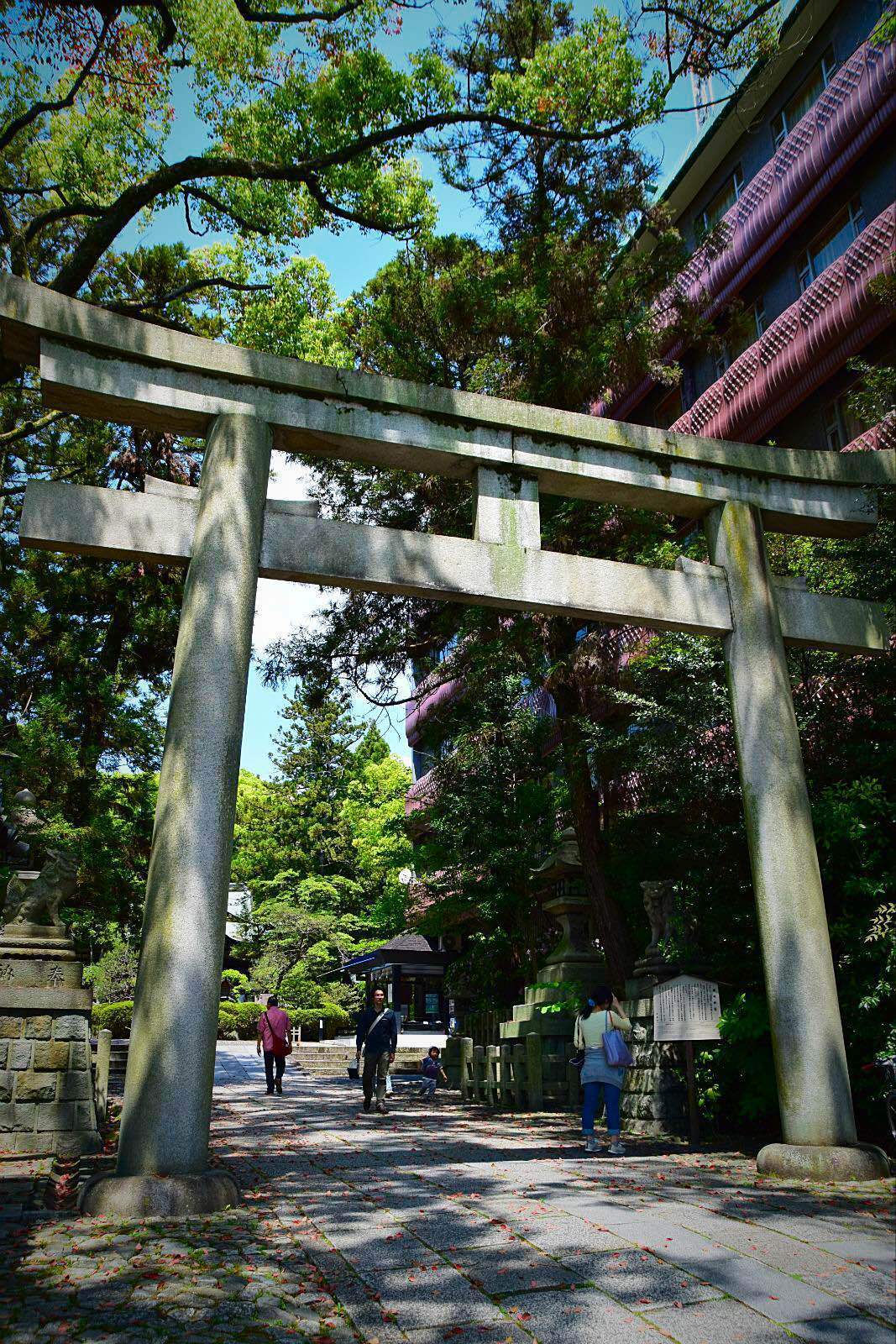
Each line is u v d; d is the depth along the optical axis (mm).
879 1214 5316
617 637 13422
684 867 11102
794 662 10344
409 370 13984
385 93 12742
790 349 17875
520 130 12102
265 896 39625
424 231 14781
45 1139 8188
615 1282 4199
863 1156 6488
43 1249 4617
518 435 8031
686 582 8195
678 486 8391
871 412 11438
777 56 12891
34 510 6559
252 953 37156
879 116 16766
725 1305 3920
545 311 13055
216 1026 5969
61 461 16406
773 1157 6695
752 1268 4340
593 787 15164
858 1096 8258
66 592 16797
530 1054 13070
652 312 14125
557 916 15977
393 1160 7496
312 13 11508
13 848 12922
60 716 13562
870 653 8758
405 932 22281
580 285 12742
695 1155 7816
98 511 6711
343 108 12859
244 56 12852
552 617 13844
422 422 7738
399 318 13945
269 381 7293
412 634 15195
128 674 18578
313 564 7133
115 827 14352
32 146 14414
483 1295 4070
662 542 13461
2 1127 8141
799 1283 4152
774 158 19203
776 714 7844
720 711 11234
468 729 17500
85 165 14320
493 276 13250
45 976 8695
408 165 16391
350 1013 32562
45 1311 3762
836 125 17297
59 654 16031
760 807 7590
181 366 7070
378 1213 5410
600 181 13672
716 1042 9383
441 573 7492
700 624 8117
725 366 21781
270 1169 6984
